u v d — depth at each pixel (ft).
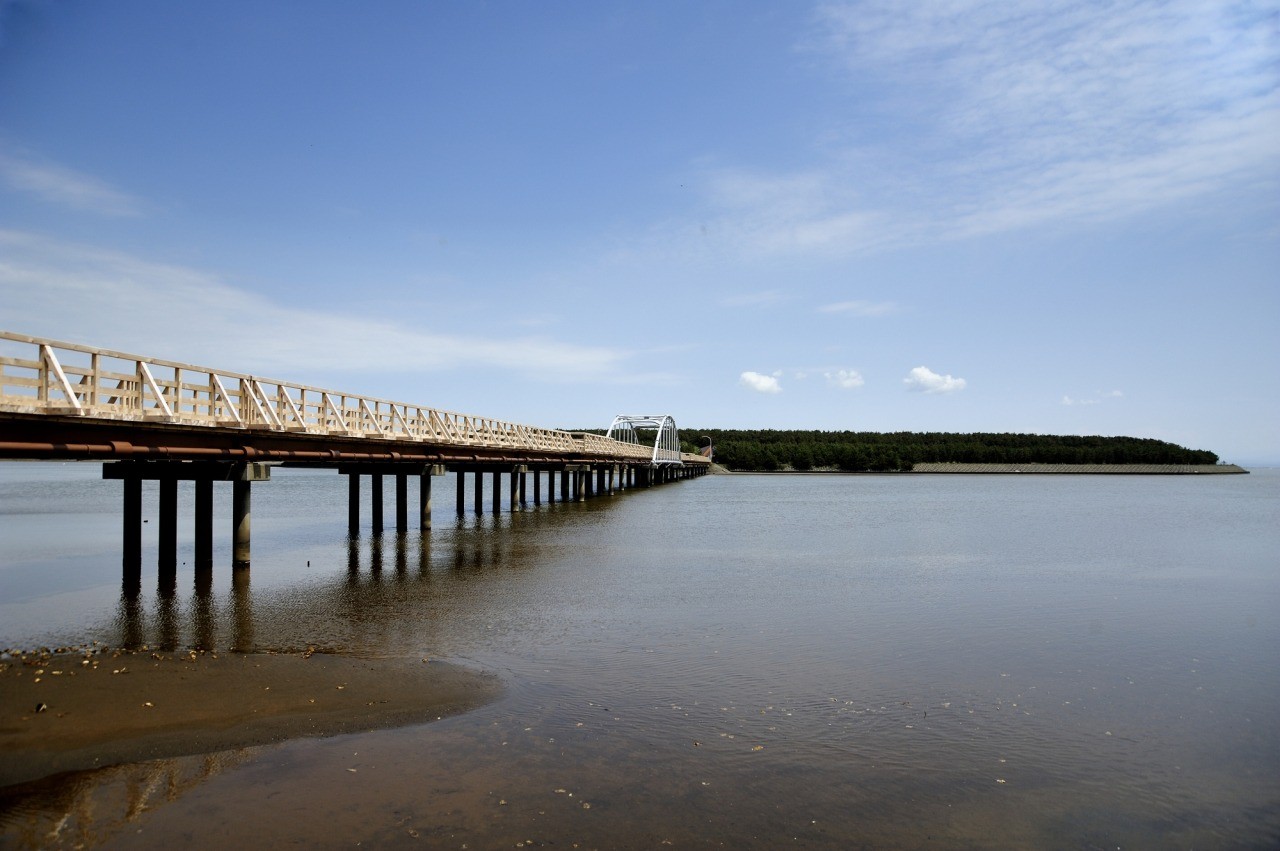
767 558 95.81
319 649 48.73
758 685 42.91
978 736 36.24
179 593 66.44
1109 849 26.81
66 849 25.34
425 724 36.04
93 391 49.67
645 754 33.19
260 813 27.73
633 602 65.41
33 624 54.90
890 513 188.65
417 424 99.86
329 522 135.03
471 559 88.33
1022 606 66.59
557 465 180.55
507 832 26.63
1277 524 160.04
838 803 29.40
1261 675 46.62
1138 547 113.80
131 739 33.73
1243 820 28.96
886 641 53.52
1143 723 38.37
